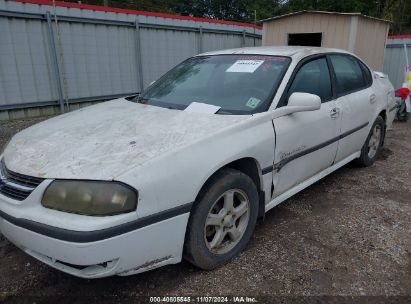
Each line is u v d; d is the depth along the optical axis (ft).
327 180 14.89
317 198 13.14
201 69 12.23
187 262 9.22
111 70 27.86
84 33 25.73
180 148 7.73
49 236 6.79
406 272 8.87
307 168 11.46
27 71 23.57
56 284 8.50
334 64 13.23
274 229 10.89
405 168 16.42
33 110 24.54
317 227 11.00
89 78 26.76
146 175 7.09
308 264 9.16
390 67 39.17
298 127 10.48
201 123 8.97
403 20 81.10
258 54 11.91
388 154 18.69
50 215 6.91
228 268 8.99
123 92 28.96
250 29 37.27
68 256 6.74
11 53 22.65
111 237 6.72
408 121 27.55
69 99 25.93
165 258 7.77
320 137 11.57
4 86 22.74
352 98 13.52
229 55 12.44
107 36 27.02
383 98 16.12
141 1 92.94
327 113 11.79
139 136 8.30
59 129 9.25
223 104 10.27
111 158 7.38
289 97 10.37
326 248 9.87
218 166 8.20
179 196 7.54
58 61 24.75
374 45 32.32
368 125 15.03
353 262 9.25
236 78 11.12
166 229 7.50
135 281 8.55
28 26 23.08
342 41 29.58
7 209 7.45
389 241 10.22
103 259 6.79
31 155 7.95
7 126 22.41
